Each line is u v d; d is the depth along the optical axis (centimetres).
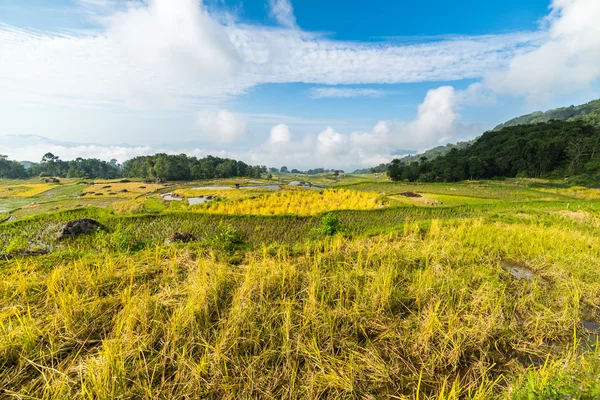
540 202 2195
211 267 550
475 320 393
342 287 479
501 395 270
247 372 297
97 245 1081
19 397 270
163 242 1132
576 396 222
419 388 299
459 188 4178
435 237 839
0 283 490
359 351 345
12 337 330
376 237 909
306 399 274
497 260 662
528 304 455
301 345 332
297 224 1441
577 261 607
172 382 290
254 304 413
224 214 1545
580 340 367
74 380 282
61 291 456
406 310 437
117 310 416
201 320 381
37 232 1320
